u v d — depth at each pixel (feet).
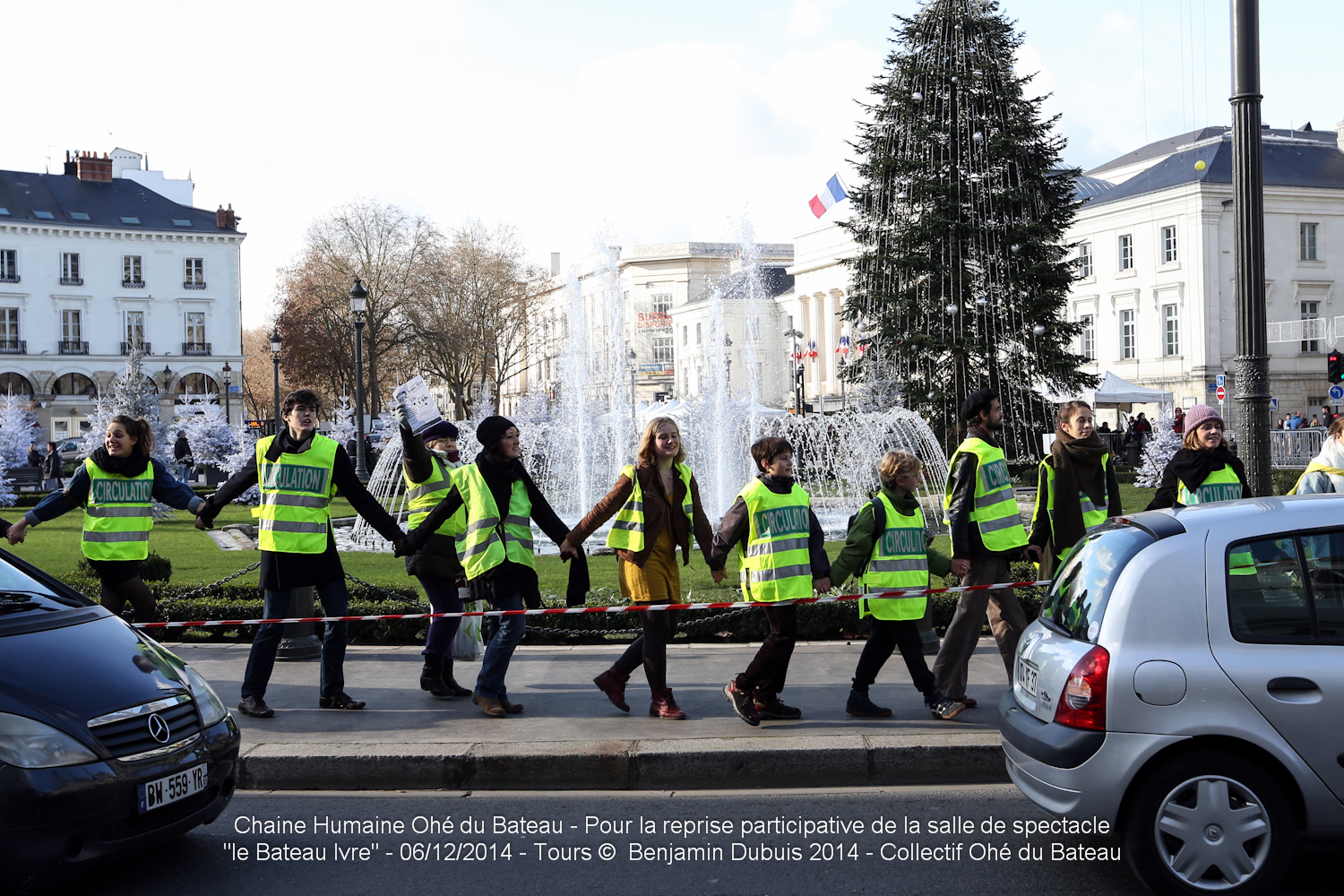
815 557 22.44
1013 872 15.57
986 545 22.66
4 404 185.37
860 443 73.31
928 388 98.17
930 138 98.78
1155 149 216.95
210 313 240.12
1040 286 99.55
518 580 23.36
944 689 22.82
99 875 15.93
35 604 17.38
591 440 92.07
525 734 21.59
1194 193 167.22
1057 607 16.22
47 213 226.17
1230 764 13.91
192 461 130.41
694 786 20.11
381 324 217.77
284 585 23.63
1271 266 170.60
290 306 215.72
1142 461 105.91
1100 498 23.45
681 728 21.83
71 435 228.22
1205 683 14.06
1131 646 14.38
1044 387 107.65
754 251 113.70
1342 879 14.94
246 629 33.01
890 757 20.12
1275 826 13.83
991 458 22.80
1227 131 196.13
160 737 15.58
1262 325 28.43
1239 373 28.71
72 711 14.93
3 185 225.97
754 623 31.01
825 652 29.66
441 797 19.63
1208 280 167.43
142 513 26.50
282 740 21.34
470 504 23.48
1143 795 14.03
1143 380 176.76
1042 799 14.99
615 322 126.62
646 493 22.79
